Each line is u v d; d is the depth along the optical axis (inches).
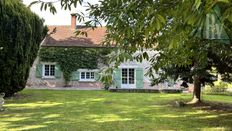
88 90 1167.6
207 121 513.0
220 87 1143.6
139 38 154.6
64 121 482.6
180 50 175.0
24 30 797.2
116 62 138.6
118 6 134.5
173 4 95.8
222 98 922.7
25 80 866.1
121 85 1266.0
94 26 174.9
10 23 757.9
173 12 95.2
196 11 77.7
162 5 97.4
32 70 1311.5
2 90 785.6
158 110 633.0
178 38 104.4
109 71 140.8
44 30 967.6
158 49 176.7
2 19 745.6
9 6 750.5
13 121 476.1
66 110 608.7
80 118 514.6
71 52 1312.7
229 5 77.9
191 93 1117.7
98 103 738.8
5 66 765.9
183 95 1008.9
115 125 456.4
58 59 1311.5
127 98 874.1
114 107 669.3
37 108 632.4
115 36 155.9
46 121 480.1
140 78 1268.5
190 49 185.5
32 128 423.5
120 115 555.5
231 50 275.4
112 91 1148.5
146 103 756.6
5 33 754.8
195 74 654.5
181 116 562.6
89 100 803.4
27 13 808.3
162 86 1226.6
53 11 143.3
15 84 807.7
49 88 1234.0
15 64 785.6
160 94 1050.1
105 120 499.5
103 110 618.5
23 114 548.1
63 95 928.9
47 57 1309.1
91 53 1306.6
